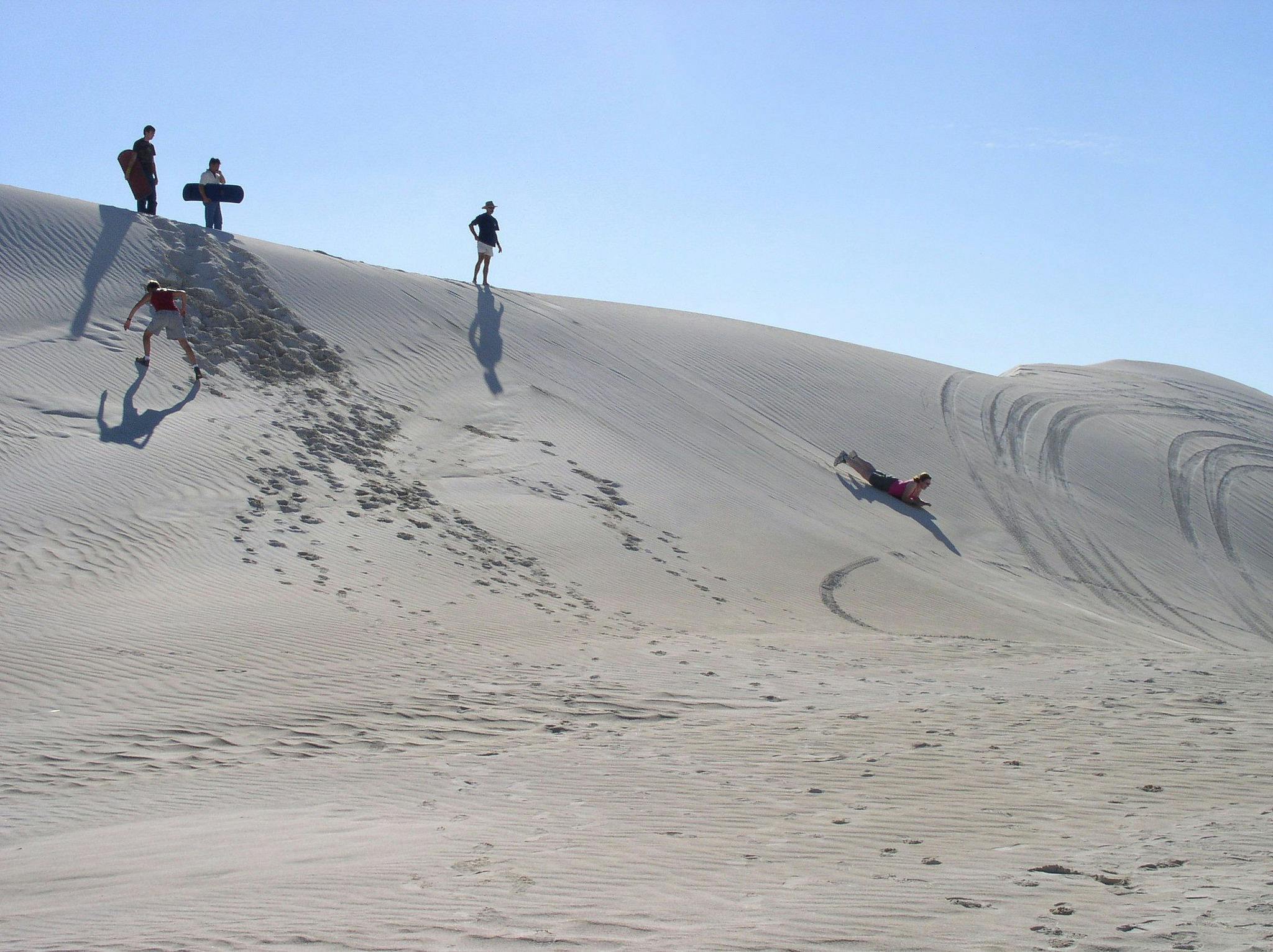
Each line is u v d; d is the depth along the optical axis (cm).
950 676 1128
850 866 512
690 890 479
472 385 2288
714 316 3597
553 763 765
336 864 532
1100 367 4497
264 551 1420
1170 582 2312
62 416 1658
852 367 3219
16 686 927
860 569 1928
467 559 1559
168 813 661
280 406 1930
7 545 1277
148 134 2434
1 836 628
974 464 2736
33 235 2198
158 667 1004
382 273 2650
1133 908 427
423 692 978
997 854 524
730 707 958
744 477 2269
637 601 1544
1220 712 857
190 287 2212
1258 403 4162
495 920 438
